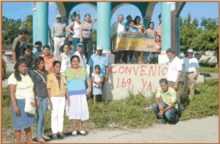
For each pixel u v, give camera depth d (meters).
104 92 8.44
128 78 8.79
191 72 8.28
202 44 30.11
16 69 4.45
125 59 10.34
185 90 8.48
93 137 5.15
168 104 6.20
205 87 10.01
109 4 8.91
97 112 6.78
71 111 5.25
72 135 5.30
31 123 4.54
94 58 7.96
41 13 10.10
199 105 7.37
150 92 9.11
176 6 9.84
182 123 6.30
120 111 6.86
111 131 5.60
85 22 9.71
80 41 9.53
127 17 10.48
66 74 5.38
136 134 5.36
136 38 9.83
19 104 4.39
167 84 6.22
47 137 4.98
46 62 6.98
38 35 10.18
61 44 9.88
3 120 5.93
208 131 5.60
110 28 9.31
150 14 13.62
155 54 10.72
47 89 5.00
